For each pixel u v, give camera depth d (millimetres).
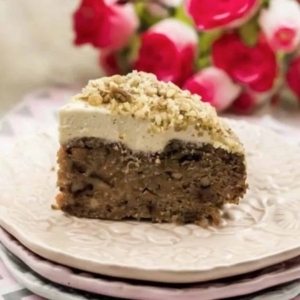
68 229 584
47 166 653
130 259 549
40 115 787
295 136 756
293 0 785
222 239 578
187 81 779
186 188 605
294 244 562
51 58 875
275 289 557
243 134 703
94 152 602
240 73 778
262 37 774
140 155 601
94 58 875
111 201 606
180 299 537
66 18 870
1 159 655
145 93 610
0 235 581
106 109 596
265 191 632
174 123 594
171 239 579
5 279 577
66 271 547
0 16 854
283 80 818
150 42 776
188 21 790
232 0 758
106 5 799
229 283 543
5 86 863
